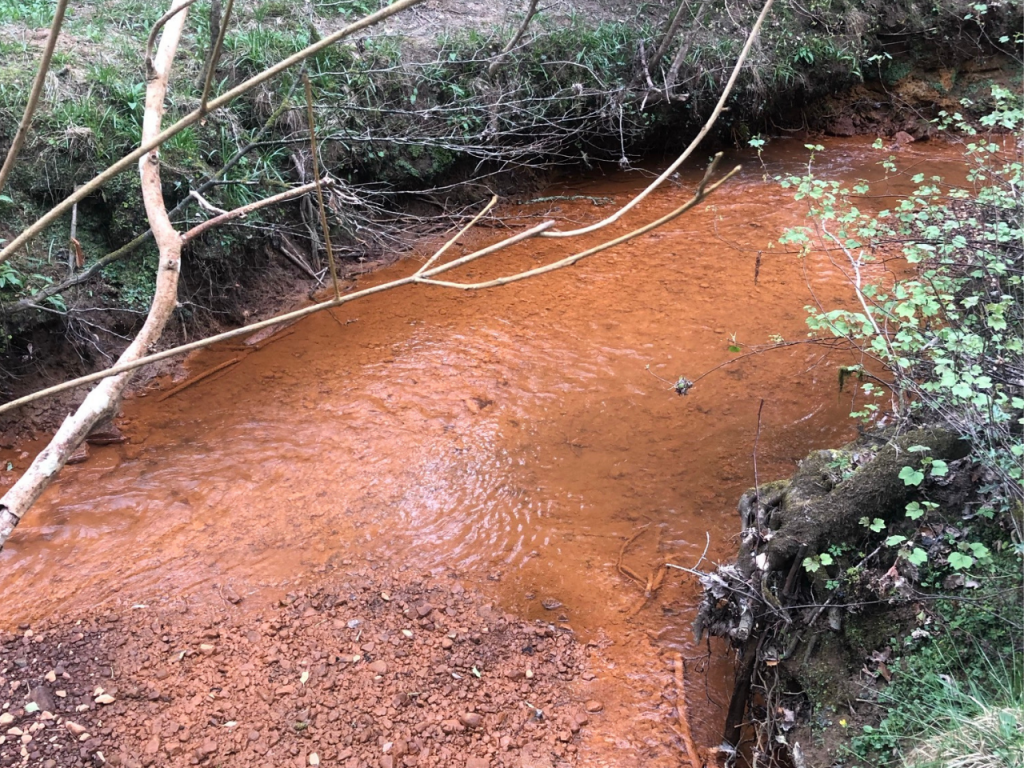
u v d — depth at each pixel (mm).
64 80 6875
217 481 5352
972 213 5180
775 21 11719
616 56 10398
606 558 4730
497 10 10648
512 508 5109
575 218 9477
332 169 8258
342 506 5125
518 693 3879
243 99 7844
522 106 9609
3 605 4375
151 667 3932
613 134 10547
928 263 4941
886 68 12555
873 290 4645
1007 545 3346
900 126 12289
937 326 4844
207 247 6980
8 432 5773
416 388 6316
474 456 5574
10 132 6305
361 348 6902
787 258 8172
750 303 7375
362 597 4430
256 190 7422
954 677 3125
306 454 5605
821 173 10508
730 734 3684
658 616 4336
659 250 8531
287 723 3637
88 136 6469
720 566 3838
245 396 6270
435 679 3918
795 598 3705
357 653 4051
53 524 4980
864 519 3531
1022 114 5191
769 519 3984
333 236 8367
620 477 5367
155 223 1875
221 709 3699
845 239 5340
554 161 10477
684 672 4012
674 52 10680
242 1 9172
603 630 4258
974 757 2664
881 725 3154
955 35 12484
